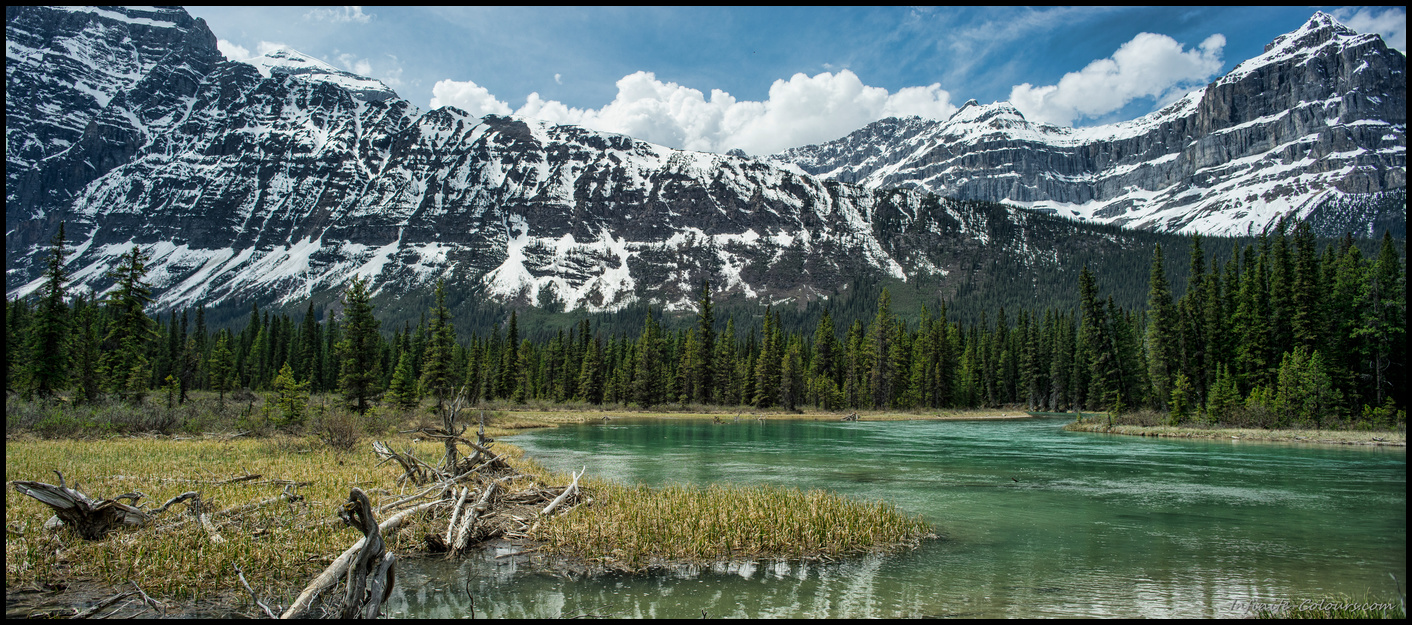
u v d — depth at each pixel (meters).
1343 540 16.62
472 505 16.34
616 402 110.12
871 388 107.00
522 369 114.06
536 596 11.85
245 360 114.00
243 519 14.73
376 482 19.66
